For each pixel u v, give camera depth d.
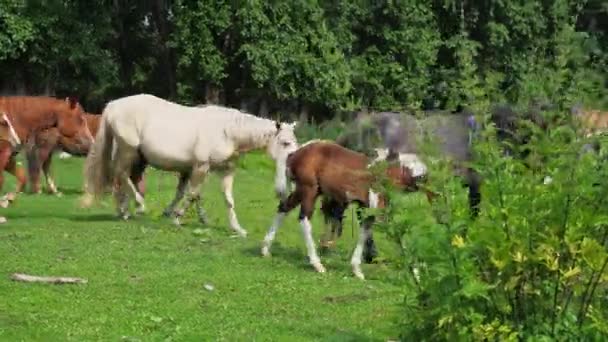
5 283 9.49
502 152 5.49
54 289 9.41
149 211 14.97
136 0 33.03
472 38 36.28
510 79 34.84
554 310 5.21
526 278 5.21
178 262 11.12
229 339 7.86
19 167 14.77
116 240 12.35
